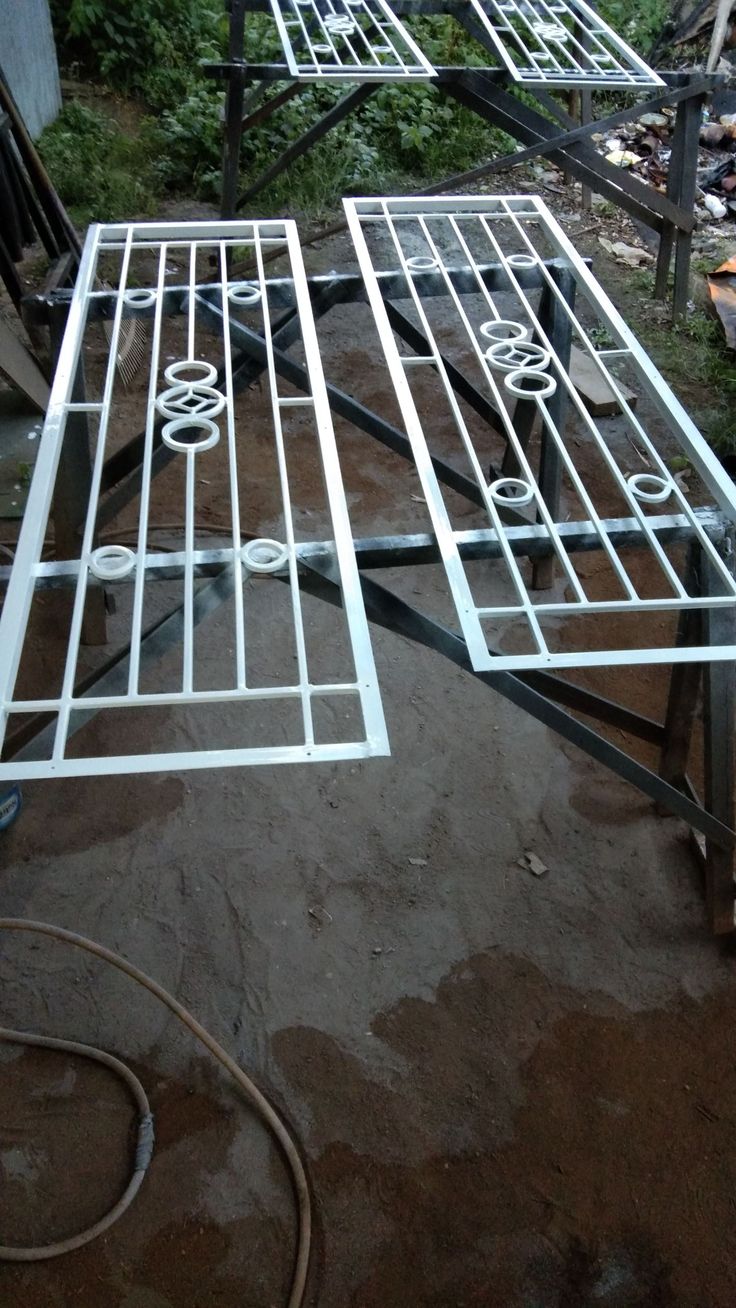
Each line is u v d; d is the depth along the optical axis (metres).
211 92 6.42
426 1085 1.99
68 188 5.47
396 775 2.61
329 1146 1.90
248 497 3.62
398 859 2.40
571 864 2.42
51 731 1.72
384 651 2.99
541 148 4.30
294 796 2.54
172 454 2.67
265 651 2.96
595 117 6.52
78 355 2.19
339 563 1.70
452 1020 2.10
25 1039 2.00
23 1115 1.92
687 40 7.39
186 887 2.31
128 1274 1.73
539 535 1.86
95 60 6.74
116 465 2.67
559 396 2.88
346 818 2.49
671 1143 1.92
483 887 2.35
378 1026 2.08
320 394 2.03
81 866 2.34
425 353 2.91
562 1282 1.74
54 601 3.08
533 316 2.42
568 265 2.66
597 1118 1.95
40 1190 1.82
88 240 2.52
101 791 2.52
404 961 2.20
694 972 2.21
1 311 4.34
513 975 2.18
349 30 3.75
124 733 2.68
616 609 1.66
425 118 6.32
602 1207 1.83
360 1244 1.78
